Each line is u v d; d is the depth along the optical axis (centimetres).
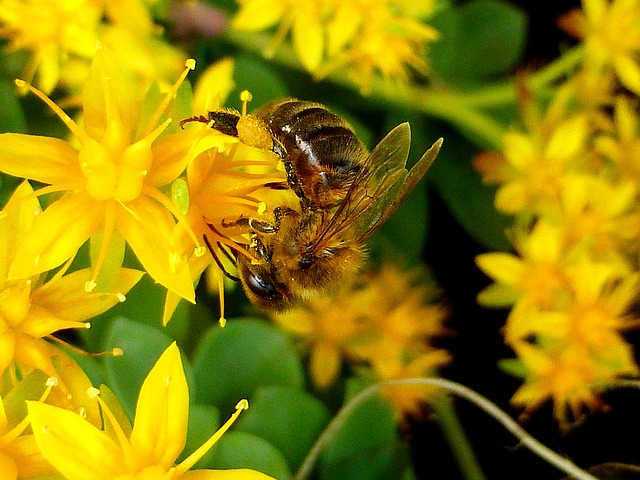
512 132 14
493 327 14
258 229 12
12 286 11
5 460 11
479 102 14
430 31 14
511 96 14
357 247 12
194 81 14
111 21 13
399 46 14
